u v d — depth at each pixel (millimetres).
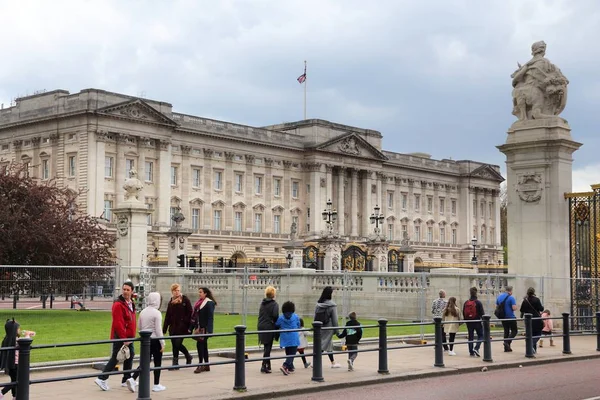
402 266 90938
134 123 113688
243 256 132875
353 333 23500
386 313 41562
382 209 159500
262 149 138375
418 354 27562
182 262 64312
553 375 23094
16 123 115750
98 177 108375
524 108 34719
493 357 26625
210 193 129125
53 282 34344
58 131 111375
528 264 34281
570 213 34031
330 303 24031
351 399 18781
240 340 19312
